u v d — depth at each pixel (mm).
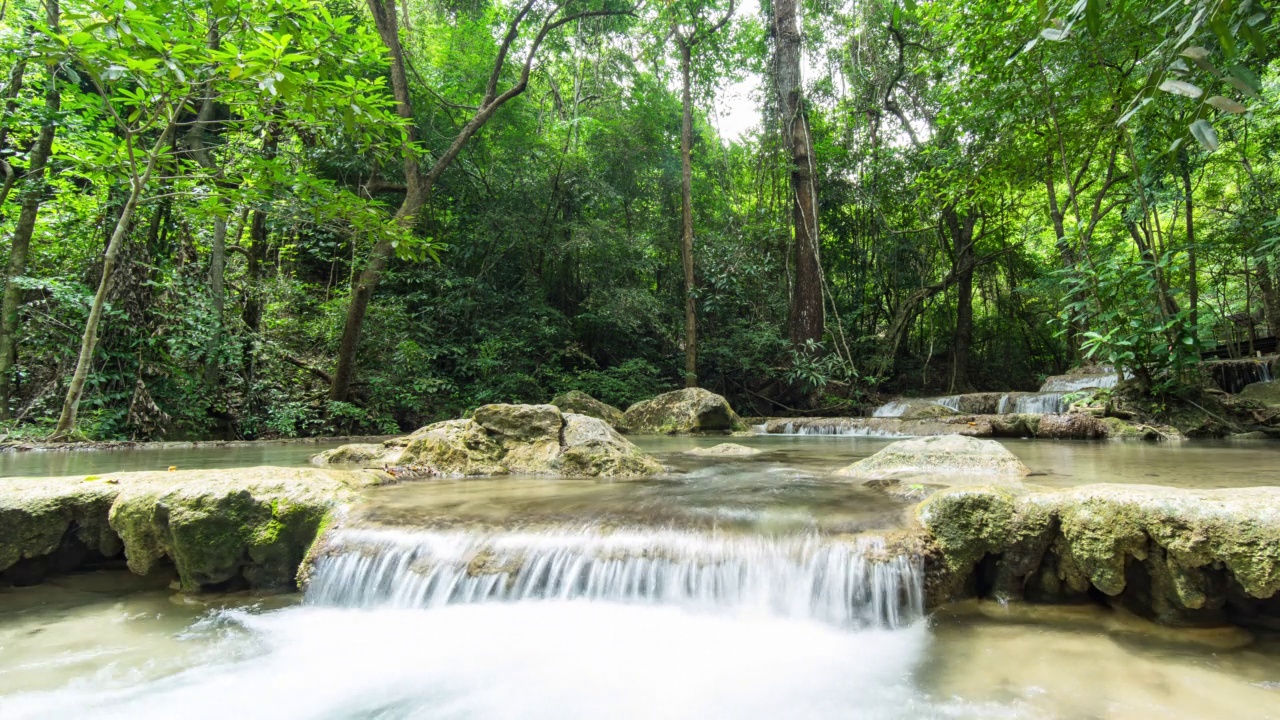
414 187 10453
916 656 2443
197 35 5551
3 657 2629
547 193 15078
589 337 16328
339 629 2910
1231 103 1627
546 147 15125
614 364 16531
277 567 3418
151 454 6684
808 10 17375
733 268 15453
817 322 15469
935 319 20203
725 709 2137
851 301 17969
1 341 7785
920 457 4801
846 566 2822
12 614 3123
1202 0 1796
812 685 2270
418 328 12523
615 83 18453
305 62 5543
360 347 11406
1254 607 2432
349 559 3264
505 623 2842
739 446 7457
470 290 13555
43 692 2332
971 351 21031
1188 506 2473
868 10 16016
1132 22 3400
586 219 15633
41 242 9172
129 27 4875
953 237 17062
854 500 3803
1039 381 19969
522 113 14992
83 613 3143
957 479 4184
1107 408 8320
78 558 3623
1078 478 4094
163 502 3338
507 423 5855
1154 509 2533
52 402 8141
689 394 12312
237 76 4680
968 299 18047
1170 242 11695
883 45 16281
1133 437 7656
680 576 2959
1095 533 2654
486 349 12719
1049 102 8359
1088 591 2814
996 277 20641
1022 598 2904
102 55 4961
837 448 8078
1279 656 2303
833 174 17438
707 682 2328
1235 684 2113
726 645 2619
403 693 2320
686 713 2123
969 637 2578
